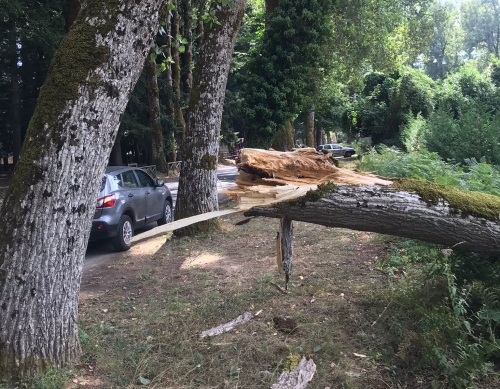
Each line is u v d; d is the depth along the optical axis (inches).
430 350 148.8
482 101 888.9
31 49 1027.9
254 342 165.8
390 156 516.7
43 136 138.1
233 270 262.4
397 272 232.7
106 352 159.8
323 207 154.3
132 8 144.6
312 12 610.2
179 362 154.7
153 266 283.9
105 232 326.6
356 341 167.0
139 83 1070.4
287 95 611.5
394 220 158.1
